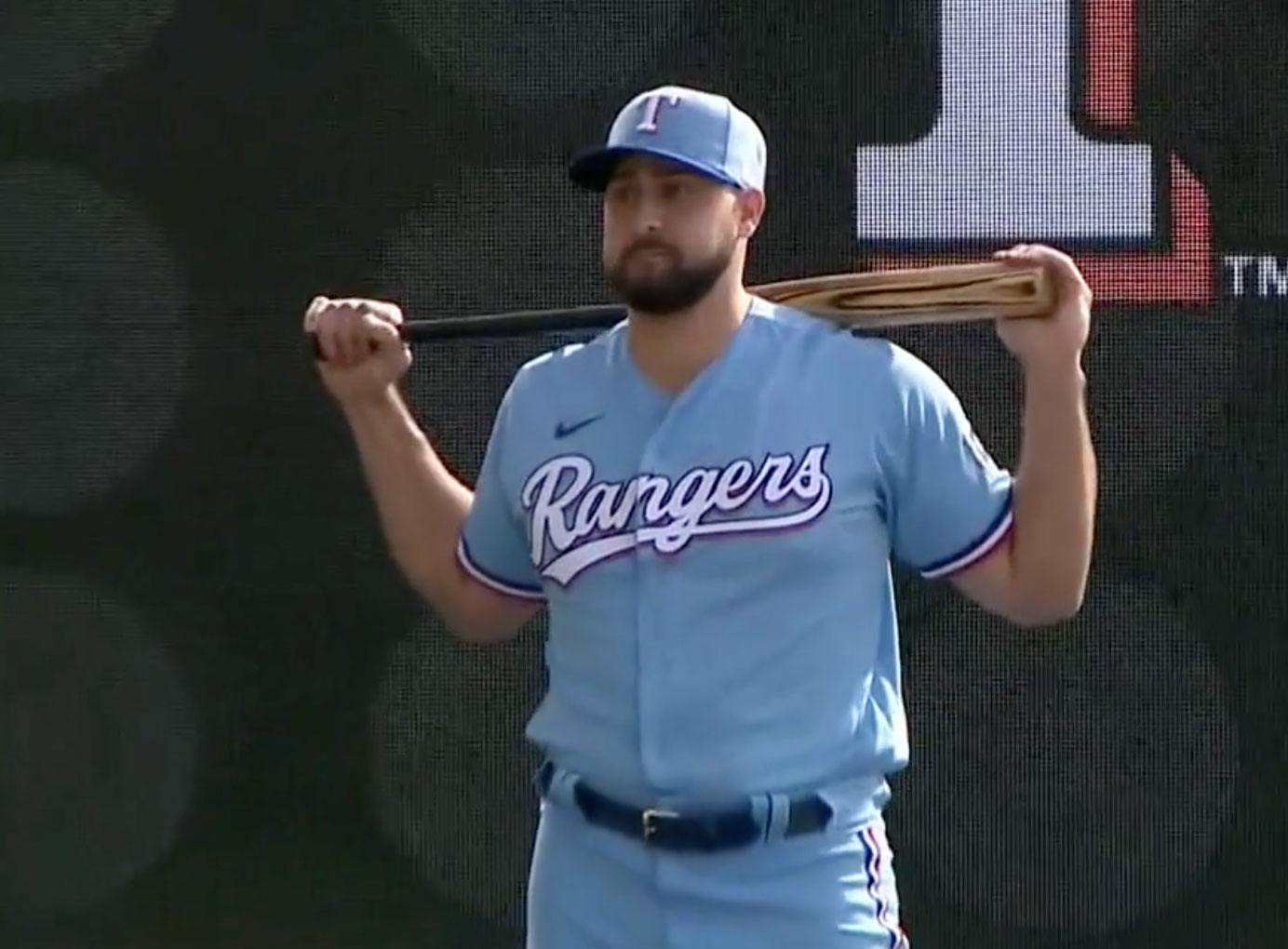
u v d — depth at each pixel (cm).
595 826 997
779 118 1423
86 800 1495
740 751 958
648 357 1009
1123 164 1400
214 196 1471
